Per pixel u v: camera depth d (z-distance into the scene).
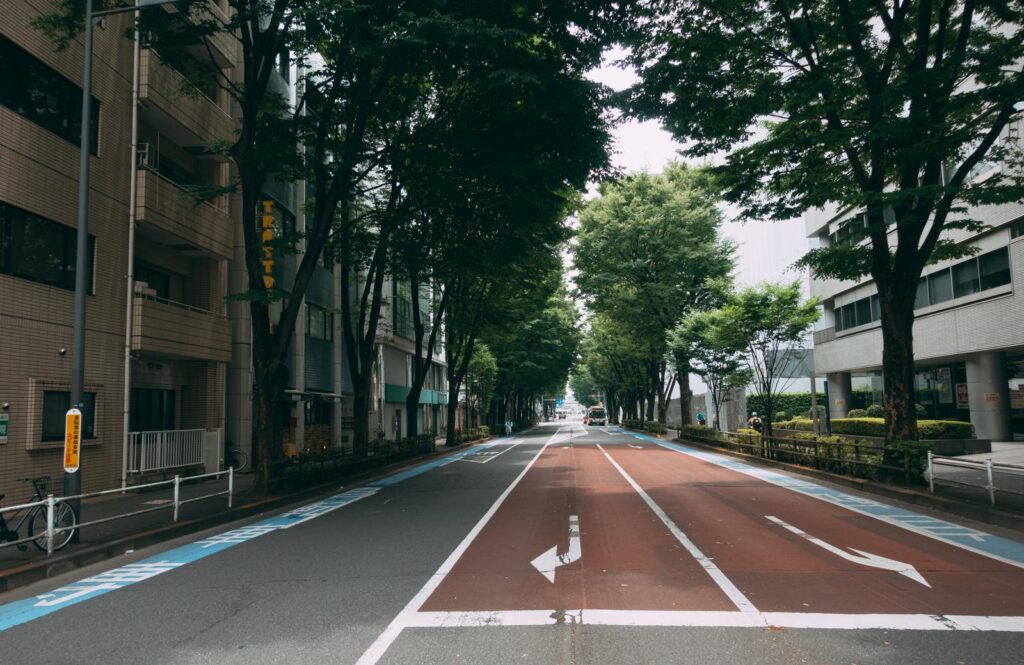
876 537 8.82
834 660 4.47
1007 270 22.61
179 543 9.73
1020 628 5.09
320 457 16.84
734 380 26.95
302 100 14.81
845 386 37.72
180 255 19.09
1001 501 10.81
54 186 13.52
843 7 12.36
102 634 5.44
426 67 12.58
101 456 14.80
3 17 12.30
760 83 13.06
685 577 6.78
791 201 13.70
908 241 13.38
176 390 18.91
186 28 13.26
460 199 15.59
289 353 24.45
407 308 43.84
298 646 4.98
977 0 11.16
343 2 11.12
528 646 4.84
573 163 13.83
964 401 28.28
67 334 13.80
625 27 12.80
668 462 22.22
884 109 11.27
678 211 32.06
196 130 18.06
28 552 8.44
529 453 29.08
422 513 11.86
